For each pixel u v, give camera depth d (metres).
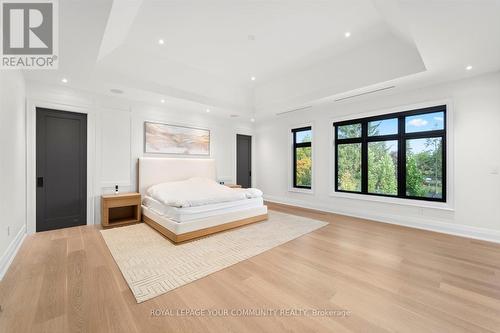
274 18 3.01
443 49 2.61
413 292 1.94
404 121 4.16
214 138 5.98
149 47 3.80
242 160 6.78
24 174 3.33
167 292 1.92
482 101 3.30
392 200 4.21
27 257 2.61
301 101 4.82
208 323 1.55
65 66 3.03
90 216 4.04
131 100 4.55
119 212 4.36
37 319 1.57
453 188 3.55
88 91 4.02
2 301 1.77
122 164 4.43
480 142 3.33
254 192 4.39
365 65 3.77
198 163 5.48
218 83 5.16
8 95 2.53
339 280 2.14
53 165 3.71
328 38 3.52
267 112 5.75
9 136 2.55
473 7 1.89
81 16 2.01
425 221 3.82
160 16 2.95
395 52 3.43
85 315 1.61
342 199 4.94
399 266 2.43
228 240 3.22
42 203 3.61
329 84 4.30
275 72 4.85
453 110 3.54
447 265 2.45
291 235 3.46
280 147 6.34
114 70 3.69
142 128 4.71
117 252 2.76
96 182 4.10
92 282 2.07
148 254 2.71
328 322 1.57
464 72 3.24
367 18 3.03
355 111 4.71
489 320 1.59
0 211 2.20
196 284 2.05
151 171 4.68
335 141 5.14
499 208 3.19
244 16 2.97
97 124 4.12
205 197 3.61
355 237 3.39
